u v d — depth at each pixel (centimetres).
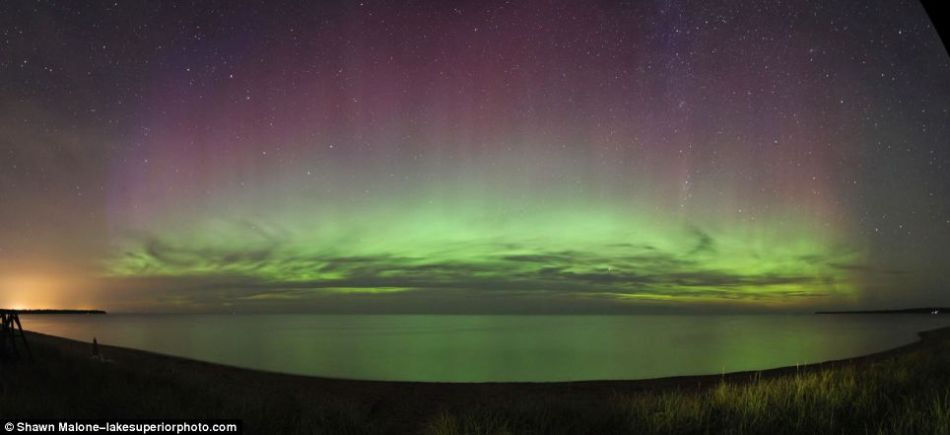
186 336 8281
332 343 6831
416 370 3319
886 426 738
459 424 922
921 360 1464
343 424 957
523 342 7131
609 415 934
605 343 6650
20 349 1719
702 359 4059
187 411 946
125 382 1233
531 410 974
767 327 13375
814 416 808
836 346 5322
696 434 806
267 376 2295
